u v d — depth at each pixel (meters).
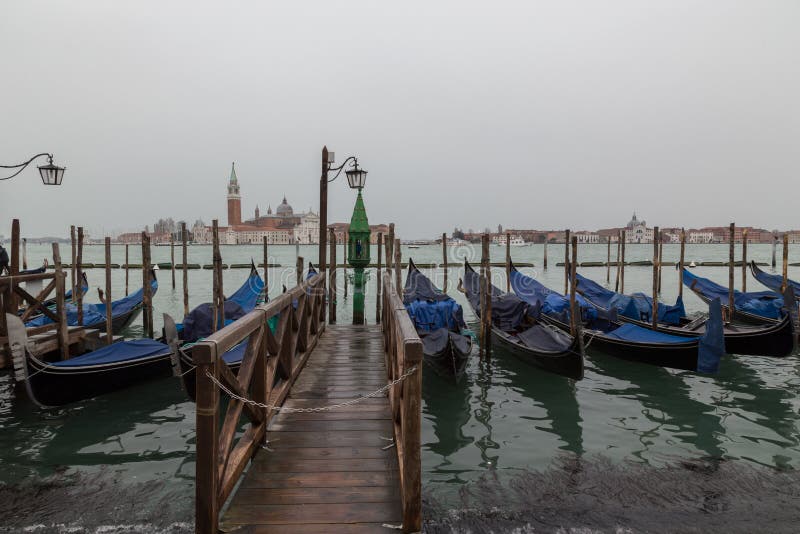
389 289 6.76
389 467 4.32
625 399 8.71
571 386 9.48
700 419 7.70
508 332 12.52
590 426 7.43
